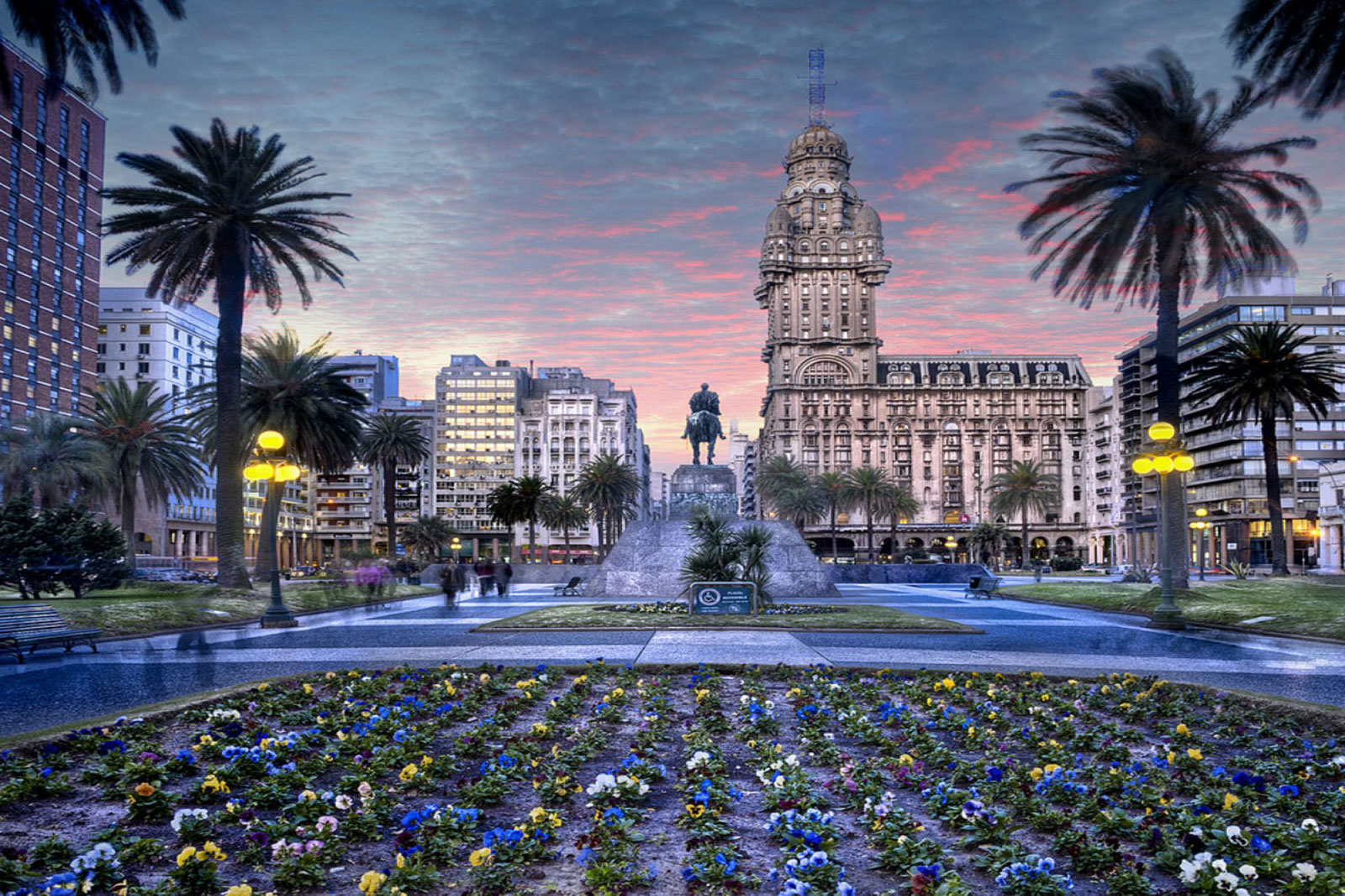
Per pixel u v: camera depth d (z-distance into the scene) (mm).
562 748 9242
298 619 31391
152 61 21812
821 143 179000
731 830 6543
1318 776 8102
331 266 39688
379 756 8414
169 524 120500
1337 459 111375
